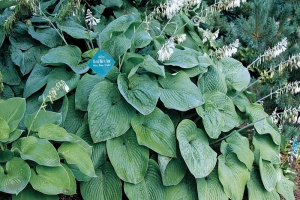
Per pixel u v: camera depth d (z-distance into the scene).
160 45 3.43
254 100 3.84
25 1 3.28
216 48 4.21
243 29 4.75
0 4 3.70
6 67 3.51
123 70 3.16
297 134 4.14
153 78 3.14
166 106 2.99
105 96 2.93
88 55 3.25
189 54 3.41
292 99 4.36
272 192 3.25
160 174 2.92
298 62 3.33
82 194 2.79
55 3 4.05
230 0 3.23
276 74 4.45
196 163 2.87
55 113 2.86
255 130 3.38
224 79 3.46
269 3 4.69
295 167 4.09
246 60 4.91
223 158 3.08
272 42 4.66
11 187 2.27
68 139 2.60
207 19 4.53
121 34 3.30
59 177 2.43
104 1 3.94
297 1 4.83
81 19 3.81
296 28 4.72
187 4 3.31
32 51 3.55
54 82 3.14
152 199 2.84
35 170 2.49
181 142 2.90
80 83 3.05
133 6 4.12
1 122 2.57
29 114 2.92
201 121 3.29
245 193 3.38
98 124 2.83
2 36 3.48
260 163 3.18
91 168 2.55
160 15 4.05
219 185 3.00
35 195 2.46
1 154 2.54
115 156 2.81
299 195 3.69
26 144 2.54
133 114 2.93
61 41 3.57
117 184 2.83
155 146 2.87
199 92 3.14
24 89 3.27
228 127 3.22
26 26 3.62
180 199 2.94
